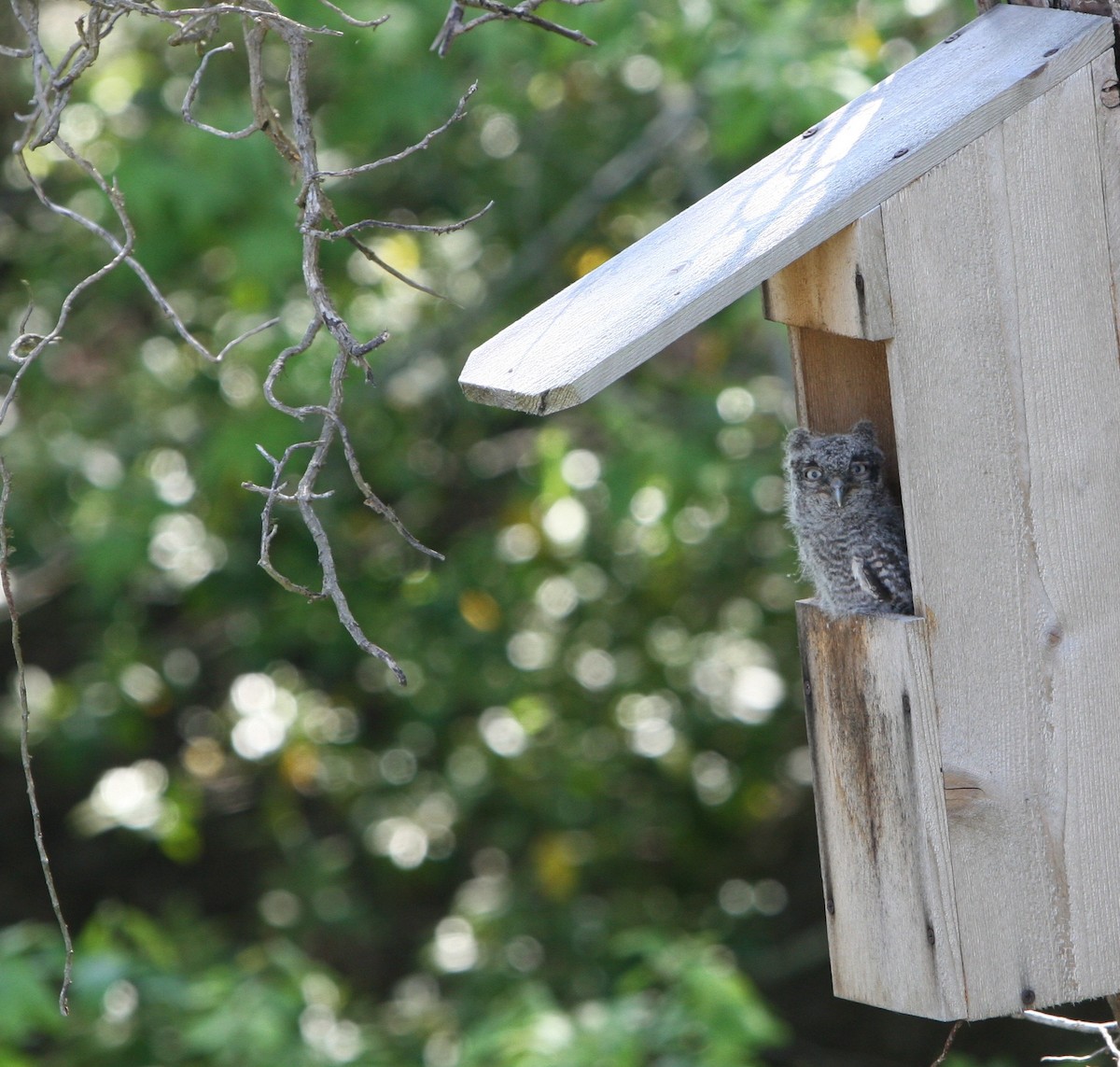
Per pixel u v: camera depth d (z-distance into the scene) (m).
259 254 11.64
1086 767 5.70
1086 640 5.69
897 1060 15.60
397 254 13.44
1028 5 5.98
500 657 14.53
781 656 15.02
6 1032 10.41
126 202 11.41
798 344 6.66
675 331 5.24
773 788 16.05
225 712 15.41
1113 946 5.74
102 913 12.45
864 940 5.84
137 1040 12.27
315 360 12.57
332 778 15.23
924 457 5.50
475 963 14.57
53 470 13.59
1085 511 5.67
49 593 14.41
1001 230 5.53
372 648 4.86
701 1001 10.56
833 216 5.36
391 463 14.03
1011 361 5.57
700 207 6.02
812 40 11.23
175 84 12.59
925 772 5.56
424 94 12.06
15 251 14.05
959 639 5.58
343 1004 13.96
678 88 12.98
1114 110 5.61
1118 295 5.66
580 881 15.49
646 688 14.97
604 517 13.71
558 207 14.05
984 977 5.63
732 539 14.43
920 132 5.48
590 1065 10.16
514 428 14.78
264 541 4.98
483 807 15.54
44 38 13.16
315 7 11.25
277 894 15.50
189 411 13.70
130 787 15.13
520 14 5.38
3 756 15.85
